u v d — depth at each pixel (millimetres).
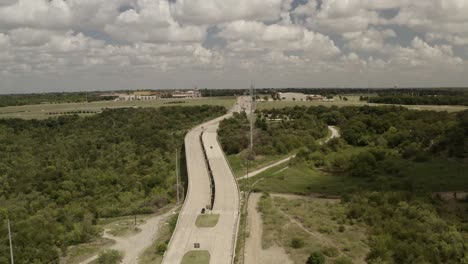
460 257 59094
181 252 58688
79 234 71750
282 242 63781
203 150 123125
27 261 62625
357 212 75188
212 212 73750
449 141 124688
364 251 60625
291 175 108938
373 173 108438
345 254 59750
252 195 91562
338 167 118375
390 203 80812
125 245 69188
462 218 74812
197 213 73438
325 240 64625
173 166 117562
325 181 104312
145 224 79625
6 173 113812
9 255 63406
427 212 73562
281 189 96750
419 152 123000
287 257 58719
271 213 77062
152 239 71375
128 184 105750
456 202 84625
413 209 74625
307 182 103062
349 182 102625
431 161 116500
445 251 59688
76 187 104562
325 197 90938
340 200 87062
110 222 82250
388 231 66750
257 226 70812
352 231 68500
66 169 115875
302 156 124625
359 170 108812
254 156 127625
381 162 117625
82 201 96750
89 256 65438
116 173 113812
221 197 81375
